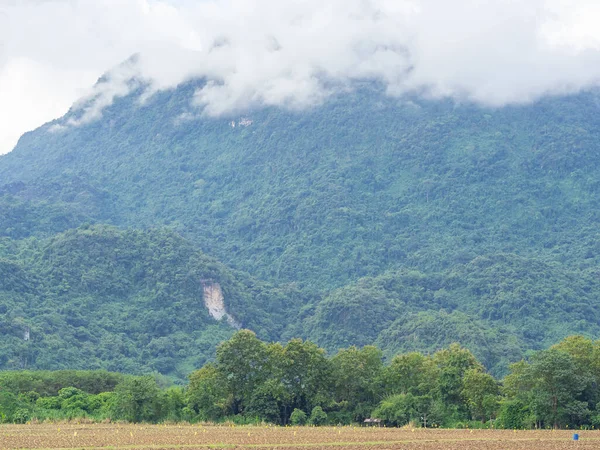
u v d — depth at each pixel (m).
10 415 186.50
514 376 189.62
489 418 191.12
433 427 182.62
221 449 118.62
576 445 125.88
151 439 131.75
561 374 169.12
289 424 199.38
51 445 120.81
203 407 197.38
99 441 127.25
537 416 171.75
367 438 140.00
